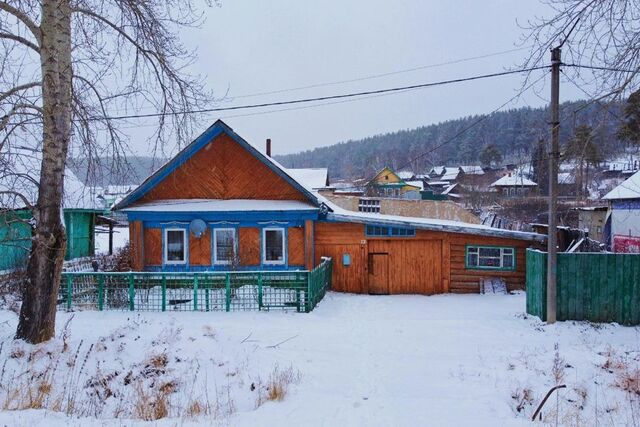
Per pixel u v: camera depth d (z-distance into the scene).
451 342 11.41
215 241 19.94
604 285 13.25
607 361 9.14
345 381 8.70
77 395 8.06
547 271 13.44
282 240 19.88
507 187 62.44
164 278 14.97
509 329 12.73
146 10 10.88
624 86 7.07
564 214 34.50
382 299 18.44
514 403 7.64
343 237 20.28
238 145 20.53
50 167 9.88
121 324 12.31
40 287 10.05
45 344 9.91
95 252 32.22
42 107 9.73
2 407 7.17
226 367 9.32
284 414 6.96
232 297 15.26
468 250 19.98
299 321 13.54
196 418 6.76
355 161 166.12
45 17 9.53
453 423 6.58
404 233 20.08
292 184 20.16
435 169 114.12
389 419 6.79
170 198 20.61
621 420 6.92
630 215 26.50
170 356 9.64
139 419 6.61
